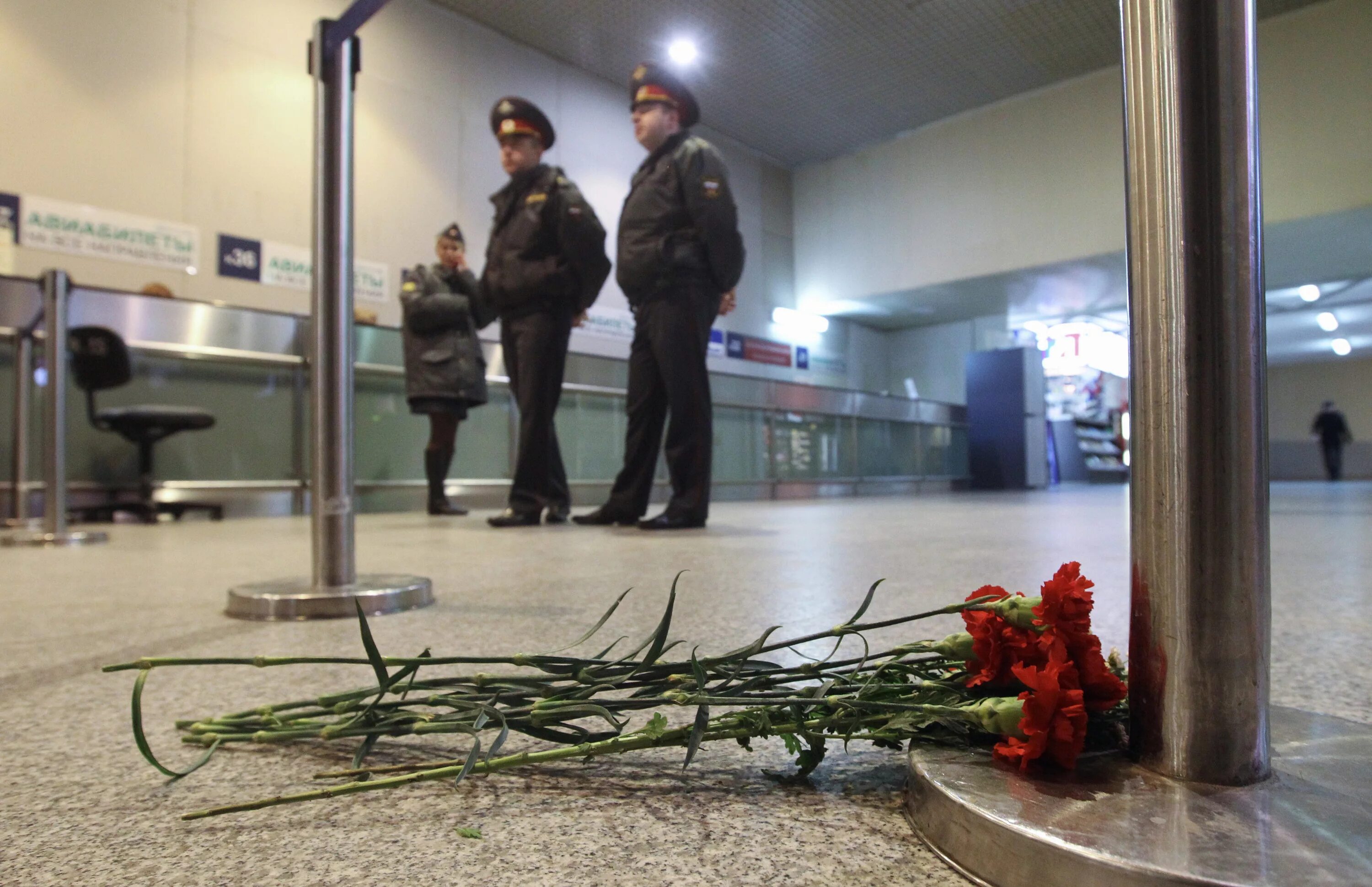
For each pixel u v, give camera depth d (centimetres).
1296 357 1845
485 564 214
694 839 52
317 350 141
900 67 873
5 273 514
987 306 1127
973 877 46
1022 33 816
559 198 337
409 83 723
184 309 481
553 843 52
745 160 1057
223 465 498
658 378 344
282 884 47
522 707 64
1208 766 48
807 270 1117
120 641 120
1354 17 750
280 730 67
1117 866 39
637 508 355
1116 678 56
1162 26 48
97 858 51
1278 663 100
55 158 539
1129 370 51
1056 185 912
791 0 760
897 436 988
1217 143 46
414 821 56
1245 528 47
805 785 62
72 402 457
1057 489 1105
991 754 54
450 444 466
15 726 80
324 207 141
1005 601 56
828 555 233
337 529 144
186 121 596
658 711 82
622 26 792
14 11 529
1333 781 48
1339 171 754
